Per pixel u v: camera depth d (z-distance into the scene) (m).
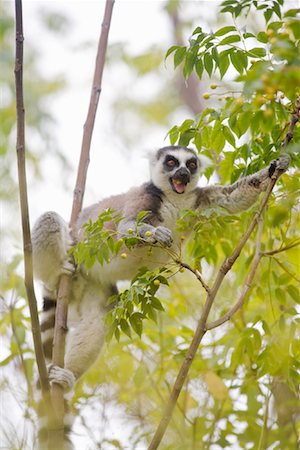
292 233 10.63
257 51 8.75
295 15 8.06
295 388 9.98
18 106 9.09
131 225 11.62
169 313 12.05
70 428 10.92
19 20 9.20
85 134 11.38
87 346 12.20
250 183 11.43
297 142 9.12
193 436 10.41
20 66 9.16
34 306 8.80
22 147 9.04
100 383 11.77
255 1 8.92
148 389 11.51
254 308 11.41
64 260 12.30
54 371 10.55
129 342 11.77
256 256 8.50
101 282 12.59
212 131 9.41
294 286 9.92
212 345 11.39
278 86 6.95
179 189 12.60
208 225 10.02
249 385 10.75
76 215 11.03
